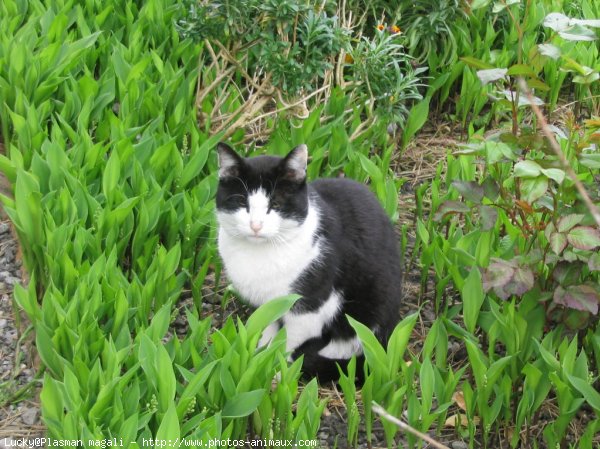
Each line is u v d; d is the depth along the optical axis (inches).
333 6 96.6
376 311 79.5
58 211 82.0
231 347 71.8
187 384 73.6
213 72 100.9
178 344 74.0
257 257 76.8
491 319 78.2
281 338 73.6
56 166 84.3
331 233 77.9
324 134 92.0
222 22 93.1
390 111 95.0
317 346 79.5
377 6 101.5
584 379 73.9
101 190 86.6
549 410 78.0
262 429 73.9
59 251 78.6
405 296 86.5
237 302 84.9
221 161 76.6
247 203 76.0
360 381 79.7
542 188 73.0
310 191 79.0
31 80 92.3
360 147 95.0
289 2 90.6
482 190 78.2
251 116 95.0
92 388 71.5
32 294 76.7
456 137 102.1
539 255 76.0
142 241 83.0
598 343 76.3
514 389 77.0
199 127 95.7
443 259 82.6
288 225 76.0
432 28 100.4
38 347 73.7
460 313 85.2
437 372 74.5
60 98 94.9
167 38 100.5
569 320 76.5
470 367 80.7
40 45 97.3
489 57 101.5
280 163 76.0
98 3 102.6
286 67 91.4
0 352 80.7
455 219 88.9
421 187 90.4
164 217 84.8
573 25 76.0
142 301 78.0
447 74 99.7
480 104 101.1
